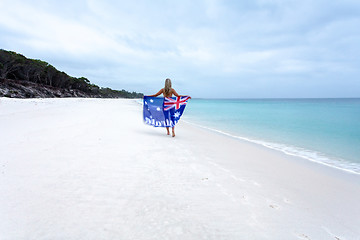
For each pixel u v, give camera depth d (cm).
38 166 350
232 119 1859
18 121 803
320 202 314
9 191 257
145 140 638
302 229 232
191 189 312
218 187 329
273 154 643
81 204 242
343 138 953
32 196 250
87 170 351
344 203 318
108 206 244
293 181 402
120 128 818
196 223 225
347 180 432
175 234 203
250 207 272
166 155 490
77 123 829
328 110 3119
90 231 195
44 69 6931
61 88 7750
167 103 766
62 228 196
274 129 1231
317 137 977
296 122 1599
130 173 354
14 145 462
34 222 200
